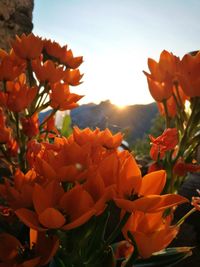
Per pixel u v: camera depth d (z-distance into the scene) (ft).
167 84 0.48
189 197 0.84
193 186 0.85
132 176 0.35
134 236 0.32
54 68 0.64
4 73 0.64
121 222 0.36
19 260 0.36
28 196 0.36
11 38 1.37
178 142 0.48
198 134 0.47
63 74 0.66
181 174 0.46
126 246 0.45
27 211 0.33
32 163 0.57
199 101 0.46
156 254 0.45
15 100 0.61
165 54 0.49
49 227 0.31
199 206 0.47
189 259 0.86
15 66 0.68
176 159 0.47
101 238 0.39
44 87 0.66
